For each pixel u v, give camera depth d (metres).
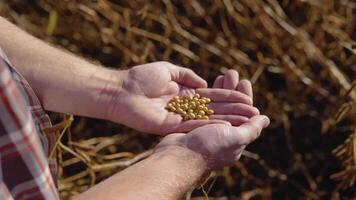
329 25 1.57
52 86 0.95
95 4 1.57
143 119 0.98
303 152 1.49
